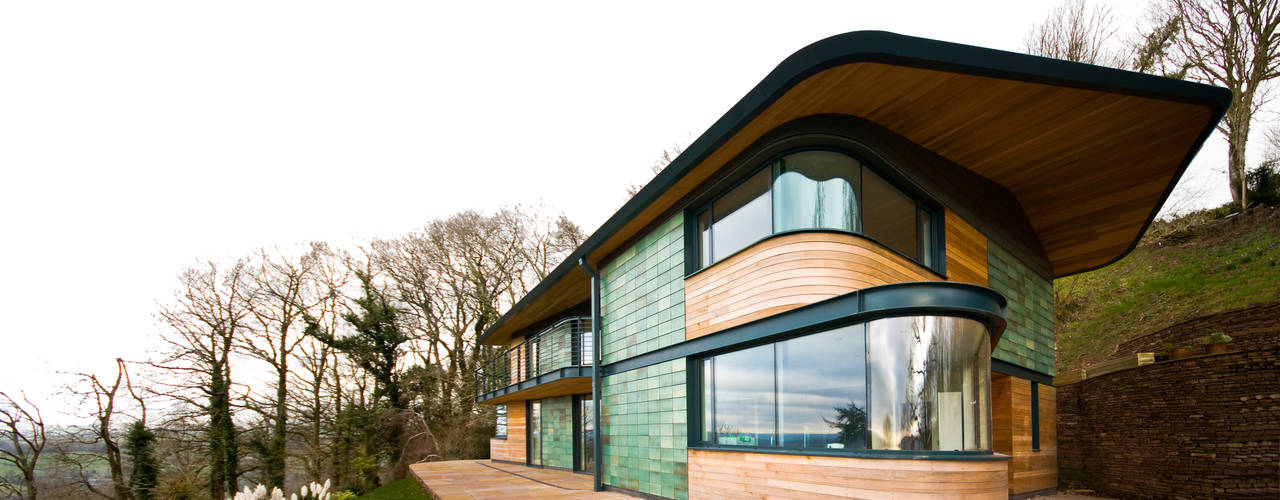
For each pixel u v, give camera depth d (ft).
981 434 21.48
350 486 72.90
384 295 87.97
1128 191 33.14
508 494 37.81
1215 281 53.47
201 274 78.28
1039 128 26.45
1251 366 28.99
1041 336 38.14
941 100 23.71
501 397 60.54
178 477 69.51
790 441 24.16
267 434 77.97
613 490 37.73
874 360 21.53
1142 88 22.65
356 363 83.15
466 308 92.07
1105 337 56.24
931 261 29.14
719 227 29.55
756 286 25.53
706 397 29.58
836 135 24.53
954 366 21.36
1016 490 31.89
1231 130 65.31
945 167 29.91
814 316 23.03
